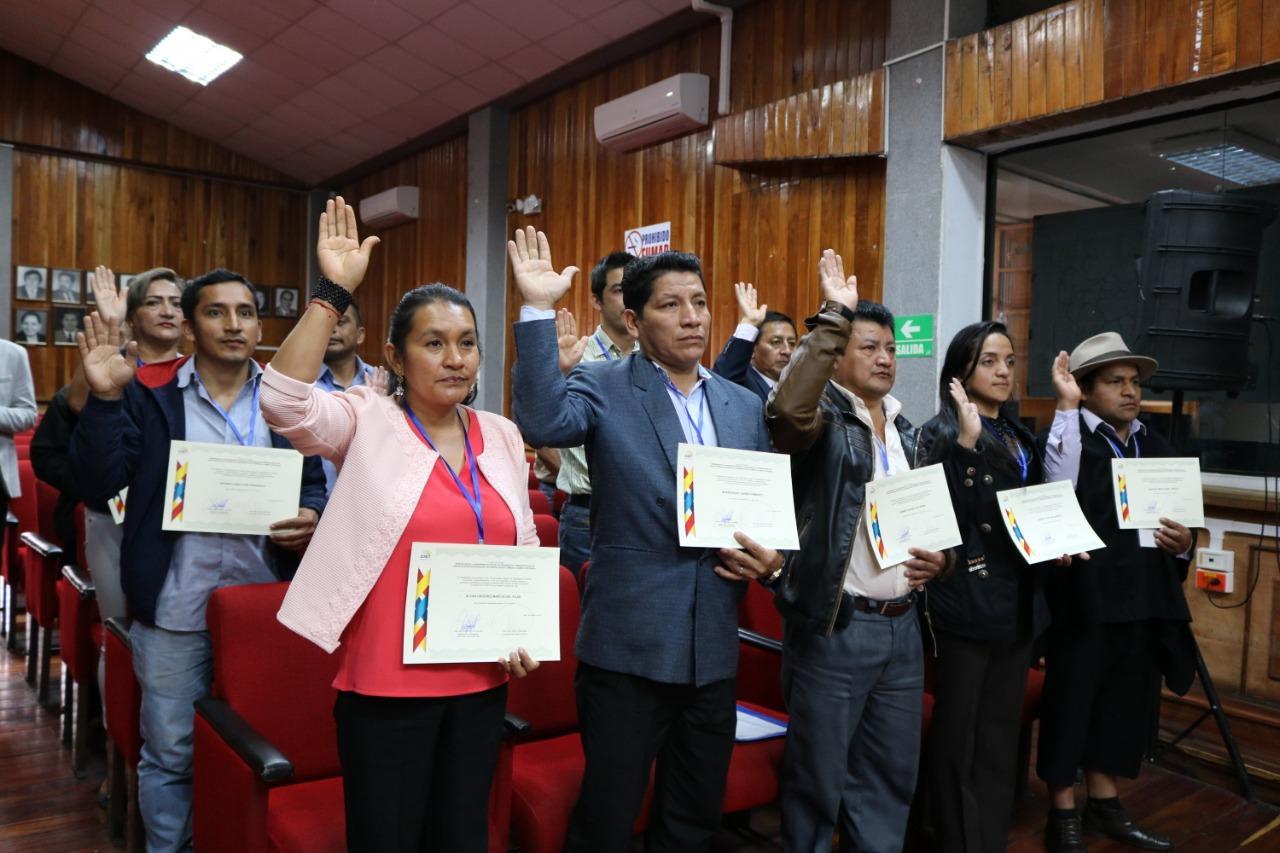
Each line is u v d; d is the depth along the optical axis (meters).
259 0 6.59
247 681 1.96
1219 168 3.46
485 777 1.56
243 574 2.18
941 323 3.97
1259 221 3.02
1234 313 3.03
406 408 1.61
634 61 6.04
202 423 2.21
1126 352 2.68
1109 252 3.74
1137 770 2.74
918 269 4.04
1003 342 2.50
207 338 2.18
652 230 5.86
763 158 4.75
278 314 9.95
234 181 9.70
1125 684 2.72
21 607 4.88
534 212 6.97
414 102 7.46
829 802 2.11
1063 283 3.90
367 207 8.80
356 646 1.49
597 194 6.36
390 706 1.48
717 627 1.78
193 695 2.14
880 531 2.10
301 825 1.76
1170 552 2.65
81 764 2.92
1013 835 2.76
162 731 2.11
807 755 2.12
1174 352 3.04
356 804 1.48
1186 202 3.01
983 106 3.75
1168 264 3.04
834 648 2.11
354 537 1.48
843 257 4.62
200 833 1.91
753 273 5.14
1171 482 2.62
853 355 2.20
